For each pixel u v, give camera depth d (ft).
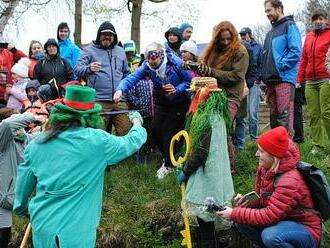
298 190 13.67
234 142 23.72
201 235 16.30
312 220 13.91
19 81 24.45
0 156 15.87
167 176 21.25
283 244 13.57
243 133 23.65
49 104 16.20
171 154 16.76
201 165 15.92
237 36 19.31
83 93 12.03
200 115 16.08
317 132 22.68
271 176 14.12
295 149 14.03
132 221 19.43
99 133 12.09
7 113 18.30
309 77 22.22
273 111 21.34
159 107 21.02
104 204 20.27
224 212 14.35
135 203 20.13
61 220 11.62
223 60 19.15
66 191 11.73
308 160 21.88
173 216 19.12
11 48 27.43
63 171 11.73
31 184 12.39
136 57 26.50
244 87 19.67
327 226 17.21
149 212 19.57
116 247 18.93
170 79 19.77
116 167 22.91
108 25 21.63
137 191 20.84
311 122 22.82
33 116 15.72
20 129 15.66
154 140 21.94
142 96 21.99
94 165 11.99
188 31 24.64
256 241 14.94
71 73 24.03
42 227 11.75
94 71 20.53
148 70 19.74
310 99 22.36
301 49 20.70
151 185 21.04
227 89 19.08
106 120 21.88
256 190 15.01
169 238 18.98
